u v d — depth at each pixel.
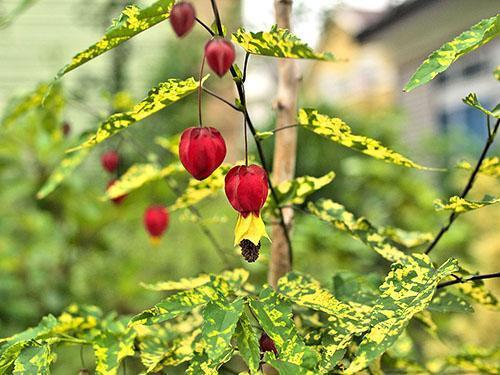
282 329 1.13
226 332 1.07
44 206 3.63
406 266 1.19
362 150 1.36
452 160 6.07
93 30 6.11
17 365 1.27
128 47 5.89
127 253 4.32
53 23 6.80
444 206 1.40
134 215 3.72
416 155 6.38
